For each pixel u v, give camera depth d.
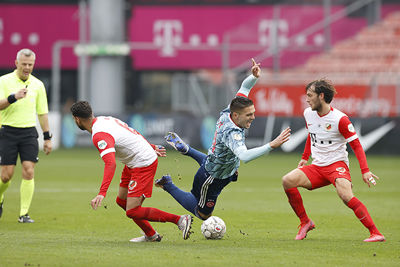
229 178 26.69
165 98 118.50
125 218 34.03
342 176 26.72
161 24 109.81
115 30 100.88
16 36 110.56
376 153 82.31
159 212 25.58
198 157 26.86
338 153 26.98
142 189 25.23
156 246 24.61
